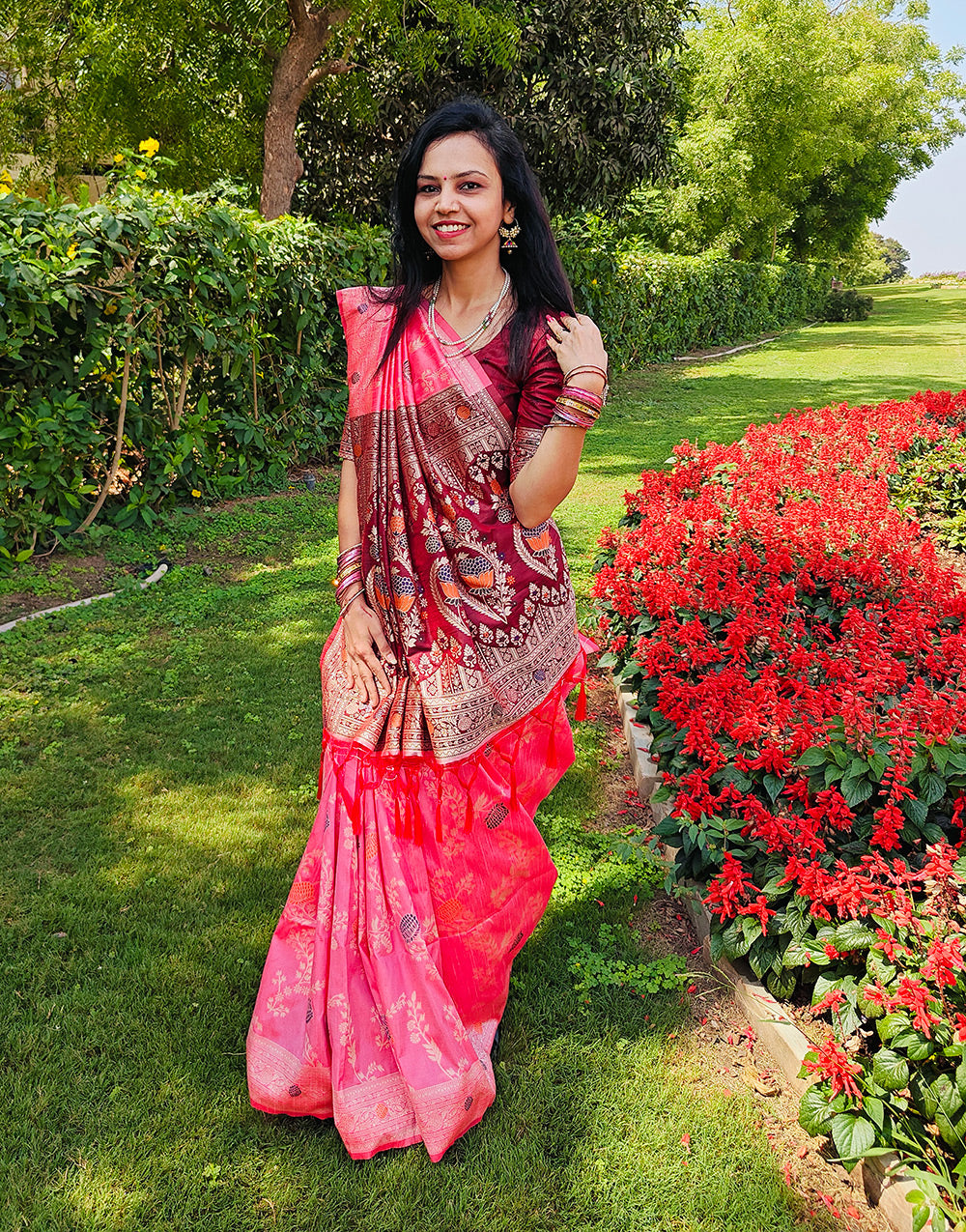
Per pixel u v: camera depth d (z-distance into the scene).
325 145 12.75
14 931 2.85
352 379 2.20
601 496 7.82
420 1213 2.05
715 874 2.81
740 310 24.20
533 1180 2.12
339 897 2.19
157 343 6.62
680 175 22.84
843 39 34.72
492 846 2.28
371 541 2.20
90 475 6.42
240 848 3.30
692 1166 2.17
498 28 10.27
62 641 4.93
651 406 12.91
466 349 2.05
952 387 14.89
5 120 12.80
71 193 13.77
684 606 4.08
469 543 2.12
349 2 9.75
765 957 2.53
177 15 9.91
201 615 5.31
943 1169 1.94
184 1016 2.54
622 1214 2.05
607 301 14.55
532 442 2.05
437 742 2.15
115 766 3.81
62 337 5.96
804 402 13.31
